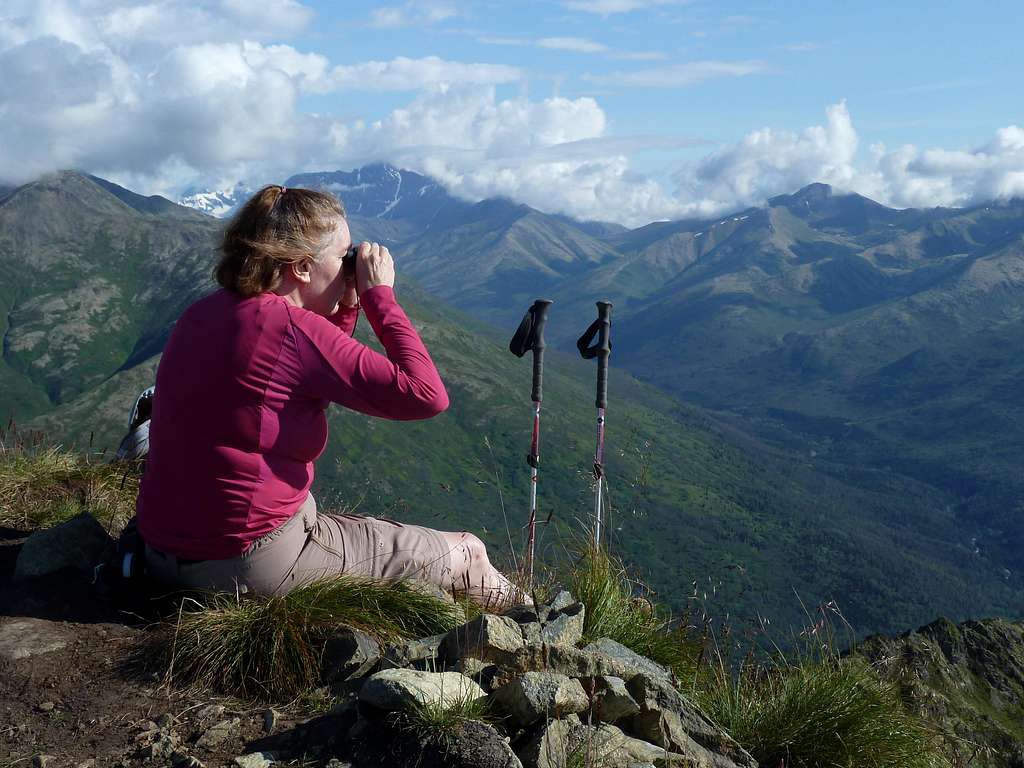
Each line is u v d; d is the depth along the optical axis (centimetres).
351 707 192
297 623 215
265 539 221
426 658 205
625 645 238
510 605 253
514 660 199
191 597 230
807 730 220
